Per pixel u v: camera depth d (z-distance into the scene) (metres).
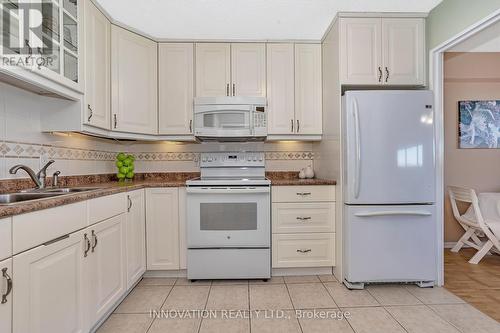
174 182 2.65
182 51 2.80
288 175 3.20
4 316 1.00
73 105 1.96
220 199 2.50
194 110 2.72
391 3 2.28
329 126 2.68
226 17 2.43
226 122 2.73
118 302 2.08
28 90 1.85
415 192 2.30
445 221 3.60
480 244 3.27
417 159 2.30
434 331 1.75
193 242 2.49
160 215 2.54
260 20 2.48
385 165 2.30
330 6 2.30
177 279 2.58
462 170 3.59
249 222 2.51
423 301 2.14
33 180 1.79
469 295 2.24
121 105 2.46
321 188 2.58
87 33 2.01
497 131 3.56
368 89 2.57
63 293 1.35
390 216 2.31
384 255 2.32
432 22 2.38
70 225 1.40
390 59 2.43
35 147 1.92
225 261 2.50
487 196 3.22
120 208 2.02
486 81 3.56
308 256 2.58
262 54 2.83
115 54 2.42
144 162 3.14
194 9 2.29
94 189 1.88
